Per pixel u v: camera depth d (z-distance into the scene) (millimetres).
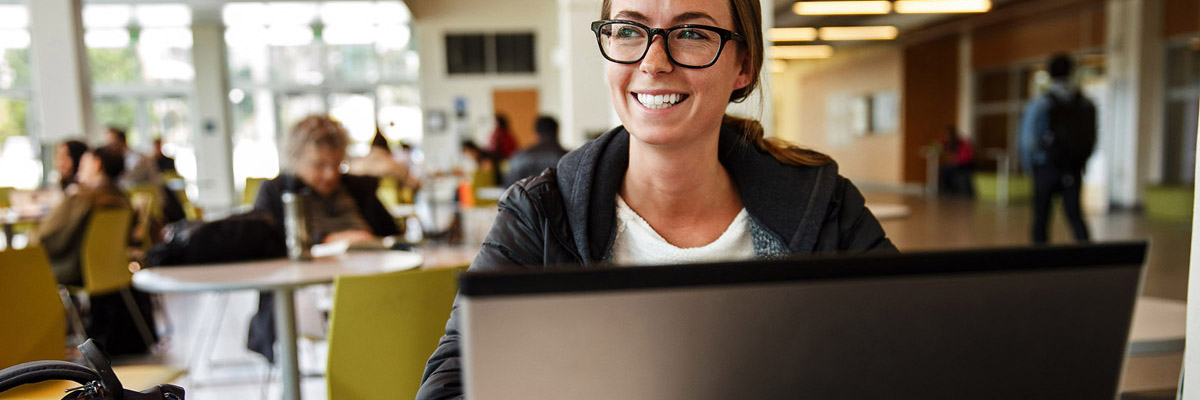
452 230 8797
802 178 1189
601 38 1104
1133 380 1817
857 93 18250
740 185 1197
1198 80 10320
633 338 607
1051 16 12789
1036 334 653
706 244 1200
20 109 14125
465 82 14648
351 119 15453
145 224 5656
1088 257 650
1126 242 655
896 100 16500
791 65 21781
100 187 4602
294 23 15039
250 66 15375
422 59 14562
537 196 1101
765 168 1190
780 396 630
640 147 1145
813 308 623
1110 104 11281
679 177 1150
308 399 3695
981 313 643
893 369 640
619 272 599
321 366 4242
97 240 4367
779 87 22766
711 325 614
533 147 6324
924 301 634
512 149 10000
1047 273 646
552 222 1105
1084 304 656
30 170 14070
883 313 631
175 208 6879
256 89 15398
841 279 623
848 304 626
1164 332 1711
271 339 3236
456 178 10250
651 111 1077
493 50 14648
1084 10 11977
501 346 594
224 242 2848
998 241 8062
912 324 636
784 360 625
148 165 7406
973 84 15477
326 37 15328
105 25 14688
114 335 4574
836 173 1213
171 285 2348
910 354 640
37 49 9383
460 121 14703
